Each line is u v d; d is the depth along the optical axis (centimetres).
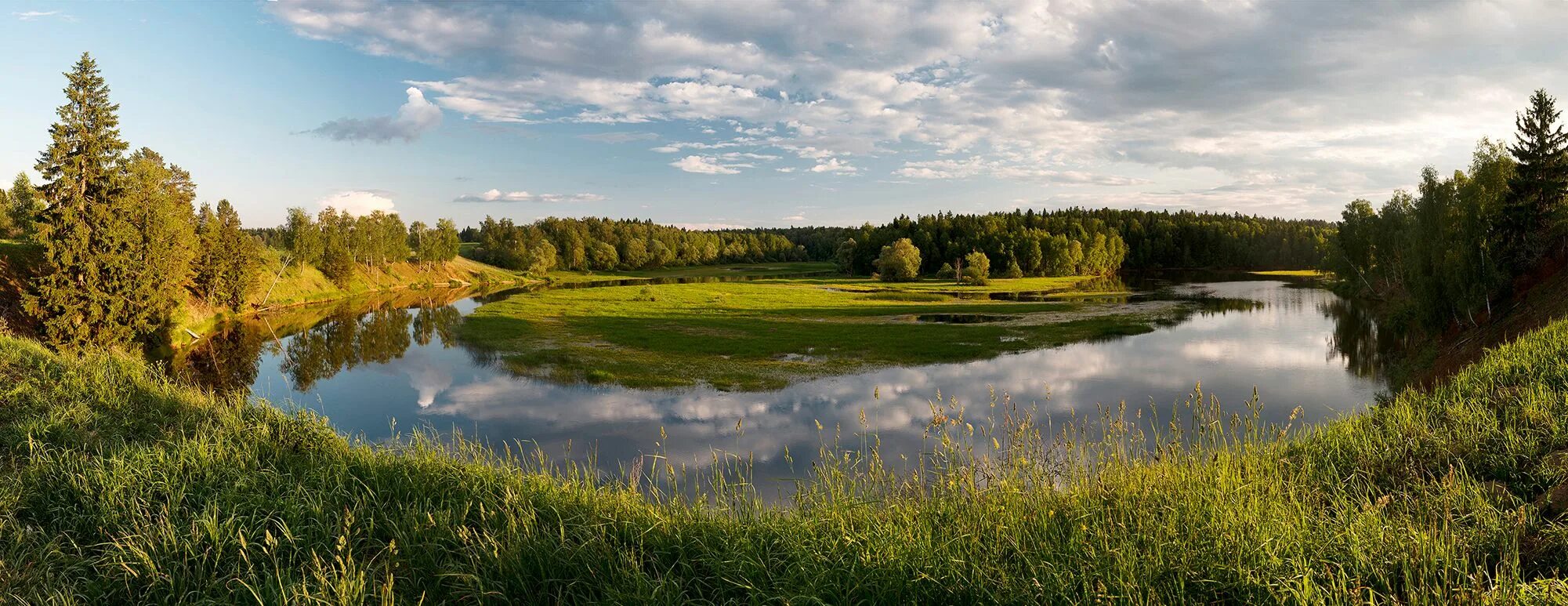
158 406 1110
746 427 1781
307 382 2620
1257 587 496
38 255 3825
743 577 584
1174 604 497
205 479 790
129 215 3272
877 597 533
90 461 807
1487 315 2855
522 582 589
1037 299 6200
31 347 1353
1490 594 439
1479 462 781
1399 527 569
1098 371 2558
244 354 3394
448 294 8019
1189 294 6850
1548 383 1061
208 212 5375
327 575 592
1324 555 535
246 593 568
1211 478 736
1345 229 6347
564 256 13650
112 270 3122
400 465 891
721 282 9681
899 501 768
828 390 2250
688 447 1612
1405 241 4328
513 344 3372
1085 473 853
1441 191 3591
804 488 995
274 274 6469
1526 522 574
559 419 1923
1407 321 3500
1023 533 625
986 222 13062
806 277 11625
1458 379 1257
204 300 4912
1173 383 2322
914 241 12188
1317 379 2386
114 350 1527
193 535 639
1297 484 753
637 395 2208
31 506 698
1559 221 3125
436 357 3116
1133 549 545
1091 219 14488
